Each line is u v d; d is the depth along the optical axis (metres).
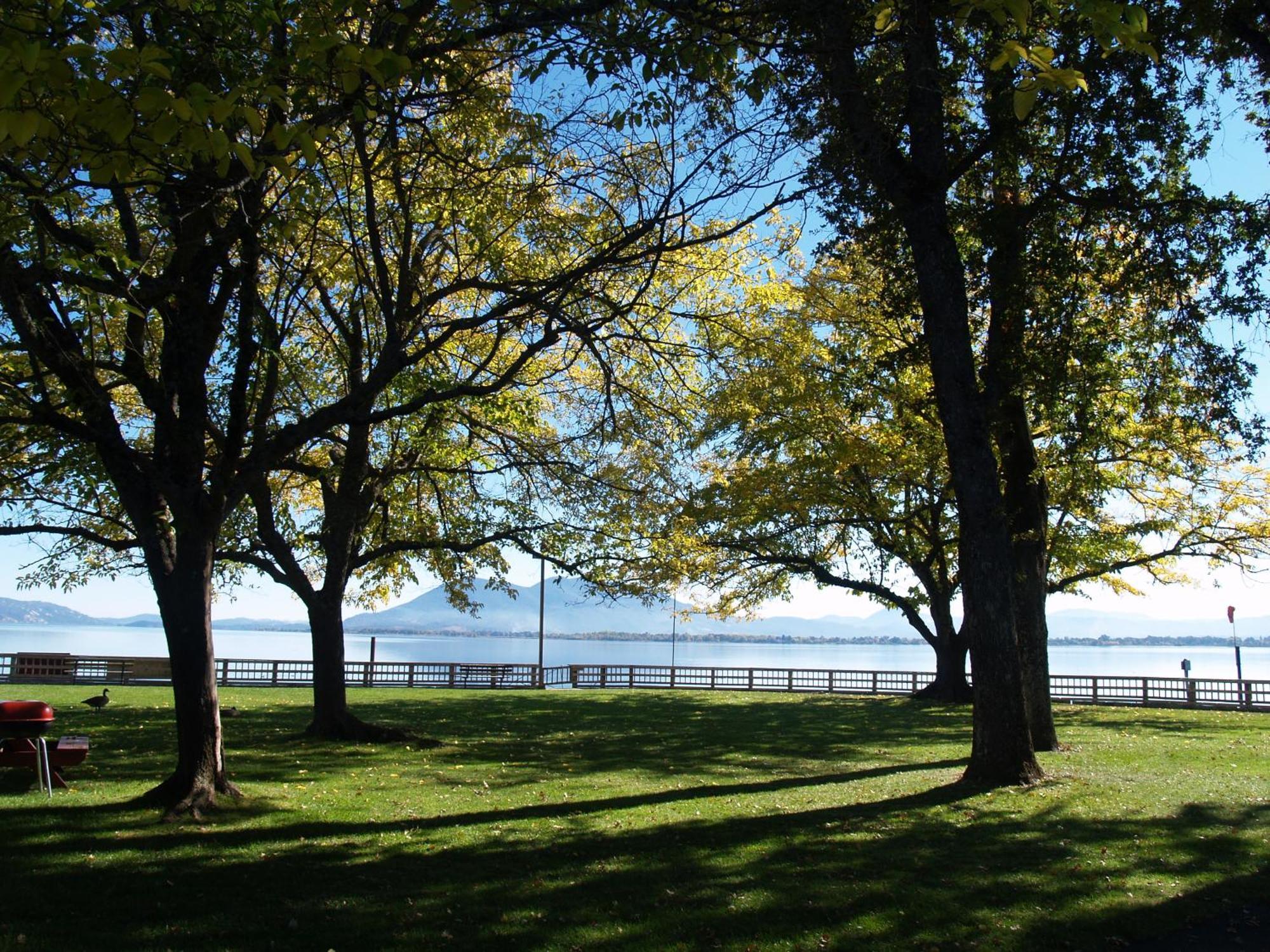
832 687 39.22
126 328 10.64
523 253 13.59
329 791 12.40
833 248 14.88
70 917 6.77
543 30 8.64
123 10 7.09
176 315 10.32
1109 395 17.23
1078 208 14.23
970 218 14.05
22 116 4.39
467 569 20.30
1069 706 31.81
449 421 16.98
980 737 12.90
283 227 9.29
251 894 7.45
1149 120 12.53
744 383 18.33
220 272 10.73
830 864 8.47
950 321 12.71
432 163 11.68
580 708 28.31
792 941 6.45
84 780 12.71
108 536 17.09
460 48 8.62
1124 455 22.42
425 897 7.40
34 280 8.04
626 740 19.86
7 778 12.36
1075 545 26.34
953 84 13.45
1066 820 10.40
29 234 8.73
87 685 33.12
